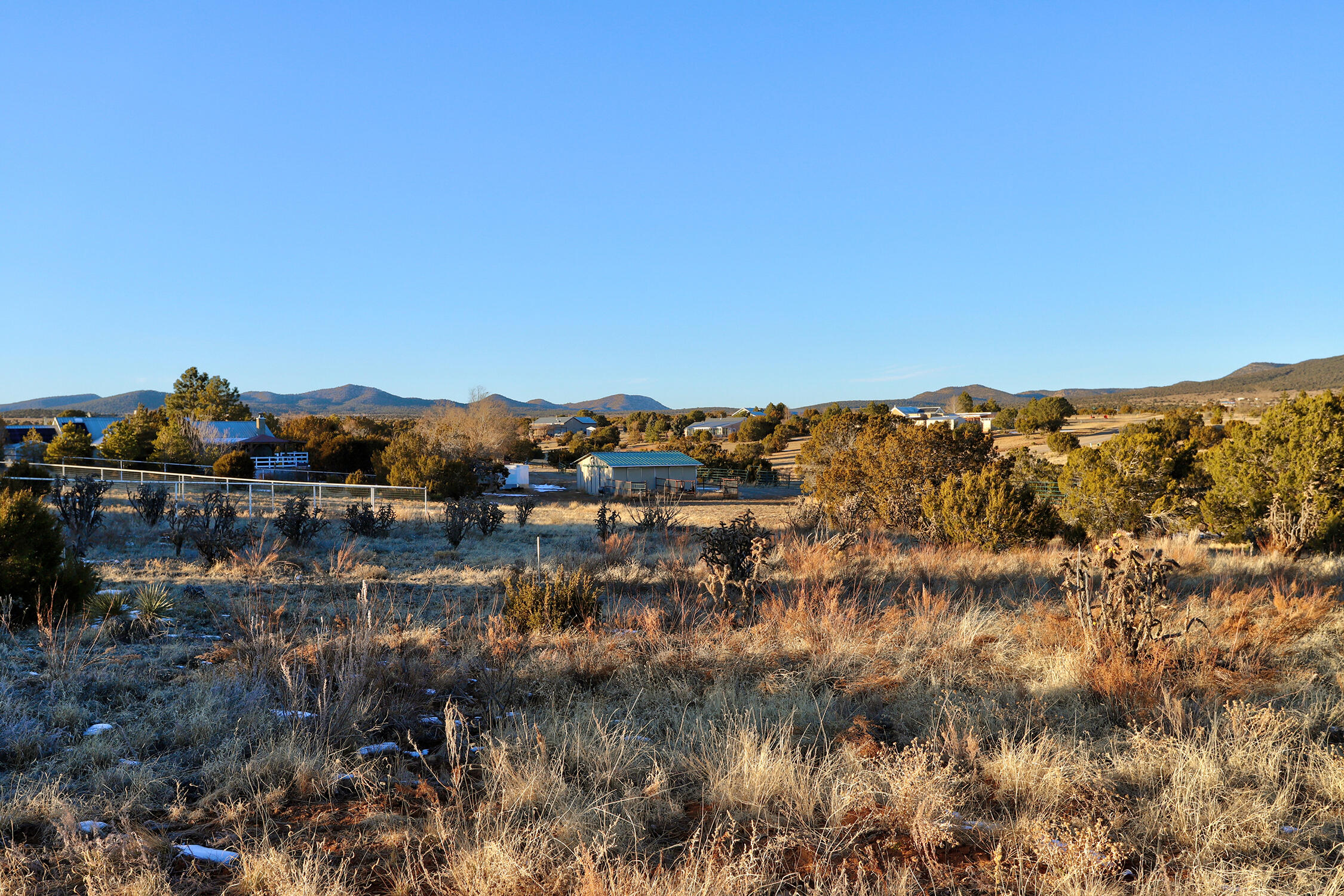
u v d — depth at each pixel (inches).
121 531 768.3
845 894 112.3
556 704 222.8
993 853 119.6
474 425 2647.6
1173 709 190.5
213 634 329.7
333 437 2218.3
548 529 1040.2
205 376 3395.7
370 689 220.5
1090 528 821.9
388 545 802.8
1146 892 114.9
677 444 3887.8
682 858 127.2
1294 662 244.5
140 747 180.1
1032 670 244.4
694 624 332.2
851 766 163.5
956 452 909.8
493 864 119.8
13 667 242.4
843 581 466.6
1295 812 145.5
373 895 117.6
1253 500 634.8
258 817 145.8
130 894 112.3
